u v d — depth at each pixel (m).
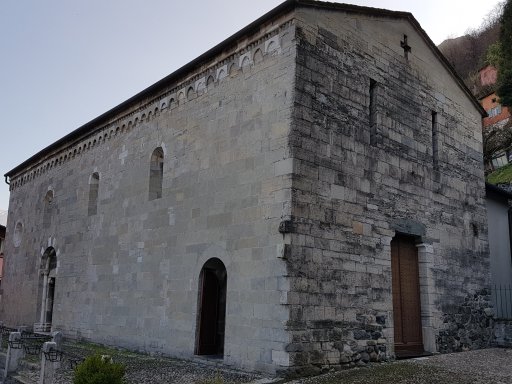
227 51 13.34
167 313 13.83
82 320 17.58
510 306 18.94
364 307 11.89
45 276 21.22
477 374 10.54
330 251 11.38
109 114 18.02
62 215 20.44
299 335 10.35
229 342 11.52
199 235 13.16
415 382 9.59
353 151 12.49
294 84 11.37
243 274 11.52
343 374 10.29
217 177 12.95
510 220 20.58
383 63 14.09
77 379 8.10
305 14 11.95
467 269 15.88
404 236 14.11
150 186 15.66
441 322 14.42
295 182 10.94
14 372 12.10
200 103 14.12
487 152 39.09
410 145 14.51
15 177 25.92
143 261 15.17
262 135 11.88
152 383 9.79
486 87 45.19
